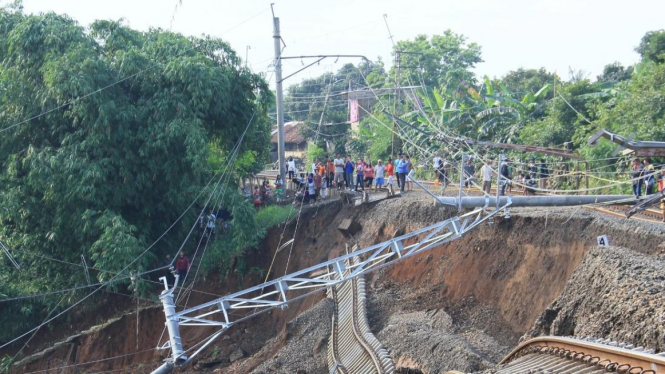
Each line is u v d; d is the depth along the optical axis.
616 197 19.02
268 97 33.66
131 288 27.48
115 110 28.62
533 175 29.62
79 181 27.72
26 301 30.47
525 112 39.44
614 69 48.94
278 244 33.78
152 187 30.47
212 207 31.20
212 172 32.28
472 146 36.62
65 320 31.86
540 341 14.48
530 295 20.78
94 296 31.78
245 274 32.81
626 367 11.32
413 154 42.53
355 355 20.98
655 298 13.59
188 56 31.27
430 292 24.23
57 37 28.95
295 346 24.70
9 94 29.30
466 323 21.70
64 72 27.81
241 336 30.14
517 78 54.22
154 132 29.09
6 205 28.66
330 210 33.75
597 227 20.58
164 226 31.95
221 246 31.91
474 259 23.83
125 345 30.50
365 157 52.88
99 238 28.41
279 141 37.28
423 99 45.31
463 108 41.50
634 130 28.94
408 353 19.62
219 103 30.89
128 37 32.38
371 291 26.38
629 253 16.39
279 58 34.19
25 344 30.41
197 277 32.91
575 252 20.45
